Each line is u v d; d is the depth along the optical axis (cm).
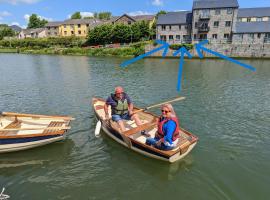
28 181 516
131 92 1366
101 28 5475
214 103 1120
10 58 3991
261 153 635
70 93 1327
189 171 555
